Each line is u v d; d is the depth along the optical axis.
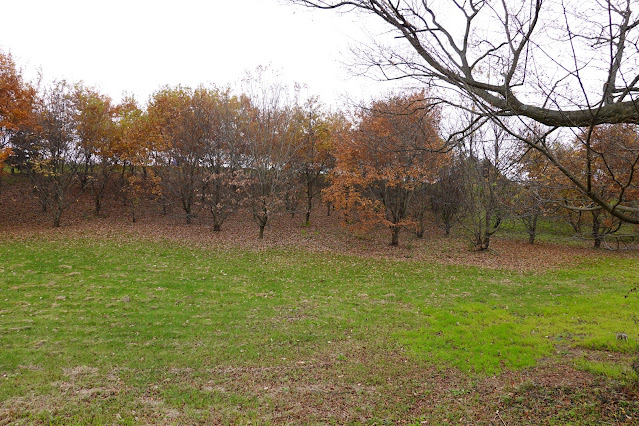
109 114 32.56
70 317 10.49
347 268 18.78
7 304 11.23
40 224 27.23
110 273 15.37
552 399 6.12
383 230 30.38
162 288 13.75
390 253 23.20
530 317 11.36
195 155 30.08
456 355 8.47
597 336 9.31
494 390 6.71
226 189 28.89
